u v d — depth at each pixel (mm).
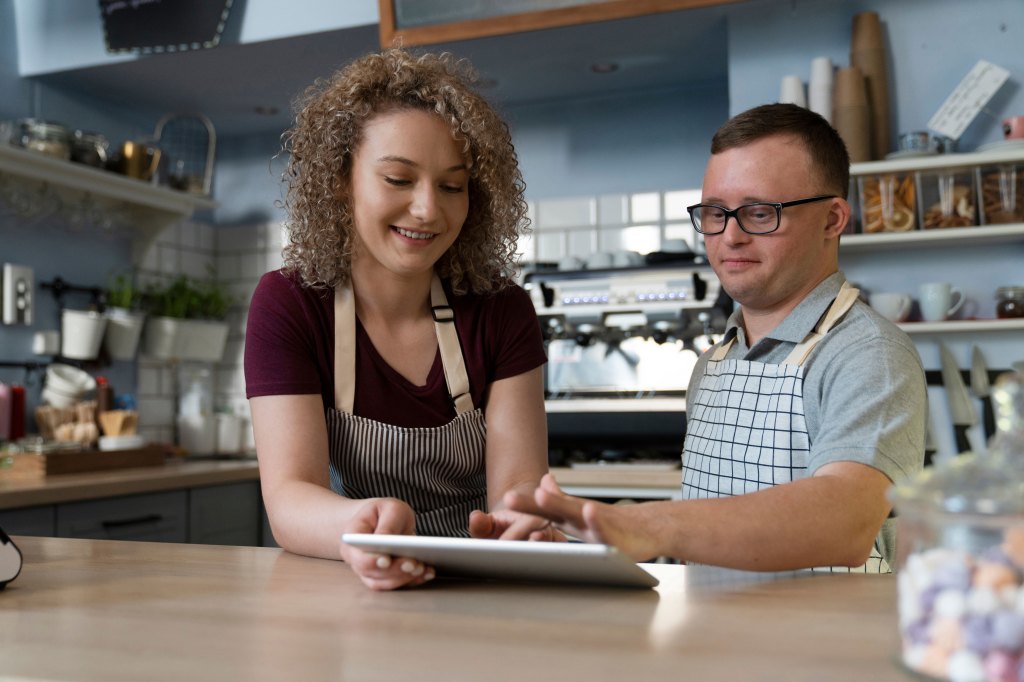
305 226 1316
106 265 3652
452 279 1397
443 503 1376
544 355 1440
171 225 3838
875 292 2816
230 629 739
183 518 2979
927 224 2582
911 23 2811
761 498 962
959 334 2750
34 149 3035
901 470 1068
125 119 3881
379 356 1349
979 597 533
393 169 1216
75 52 3414
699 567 1014
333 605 828
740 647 668
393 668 625
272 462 1221
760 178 1304
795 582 913
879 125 2723
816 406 1251
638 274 3109
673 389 3176
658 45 3182
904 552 593
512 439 1363
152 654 667
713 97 3553
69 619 777
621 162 3652
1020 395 569
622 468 2934
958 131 2660
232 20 3236
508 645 682
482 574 927
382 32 3045
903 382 1141
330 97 1296
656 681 590
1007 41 2723
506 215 1378
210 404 4062
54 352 3324
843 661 626
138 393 3742
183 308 3744
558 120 3740
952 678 541
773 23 2928
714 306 3006
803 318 1307
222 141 4289
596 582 881
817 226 1318
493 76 3459
